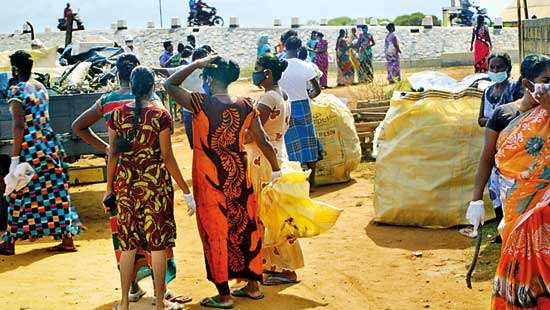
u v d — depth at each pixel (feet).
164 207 19.99
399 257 25.53
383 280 23.36
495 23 126.82
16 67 26.50
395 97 29.68
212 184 20.80
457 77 80.89
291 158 34.65
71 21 66.54
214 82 20.81
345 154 37.37
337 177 37.60
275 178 21.61
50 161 26.94
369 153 43.73
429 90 29.09
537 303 16.02
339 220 30.73
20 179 25.98
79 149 30.99
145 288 23.12
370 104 48.93
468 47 122.21
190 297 22.17
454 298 21.62
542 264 15.87
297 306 21.26
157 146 19.79
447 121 28.48
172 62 63.67
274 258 22.91
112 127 19.88
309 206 22.33
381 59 118.21
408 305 21.26
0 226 30.71
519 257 16.05
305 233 22.39
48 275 24.58
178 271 24.85
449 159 28.27
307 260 25.57
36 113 26.55
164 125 19.71
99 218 33.37
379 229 29.09
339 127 37.47
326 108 37.27
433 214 28.35
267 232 22.61
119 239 20.20
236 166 20.89
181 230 30.55
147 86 19.77
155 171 19.81
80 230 29.99
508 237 16.29
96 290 22.99
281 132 23.15
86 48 47.50
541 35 41.06
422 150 28.50
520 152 16.29
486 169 17.80
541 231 15.99
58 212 27.17
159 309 20.34
